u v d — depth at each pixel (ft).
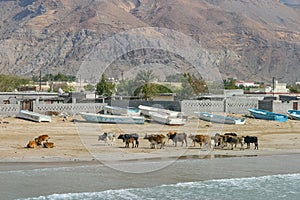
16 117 205.67
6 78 425.69
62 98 239.71
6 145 131.23
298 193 92.32
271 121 221.05
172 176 99.55
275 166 115.14
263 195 90.27
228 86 423.64
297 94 376.27
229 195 88.99
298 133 185.68
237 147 139.74
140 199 82.48
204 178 99.71
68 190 85.81
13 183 89.25
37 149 124.06
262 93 375.25
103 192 85.51
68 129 168.35
